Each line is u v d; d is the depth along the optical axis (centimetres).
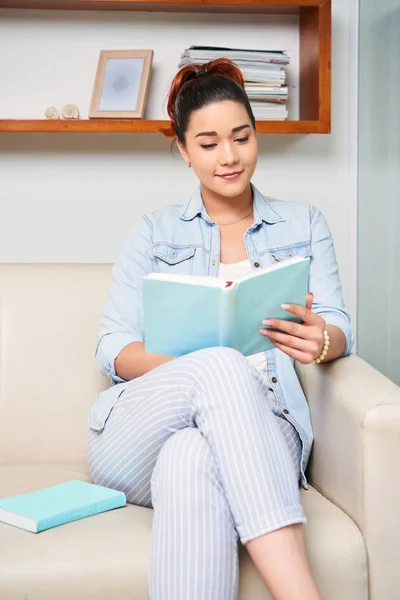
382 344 266
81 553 132
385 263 261
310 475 167
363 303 284
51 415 181
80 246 285
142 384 149
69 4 268
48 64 276
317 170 286
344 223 289
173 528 126
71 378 183
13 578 129
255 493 124
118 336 171
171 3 264
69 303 187
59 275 190
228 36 280
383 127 259
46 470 172
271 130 259
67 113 268
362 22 276
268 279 135
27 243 284
